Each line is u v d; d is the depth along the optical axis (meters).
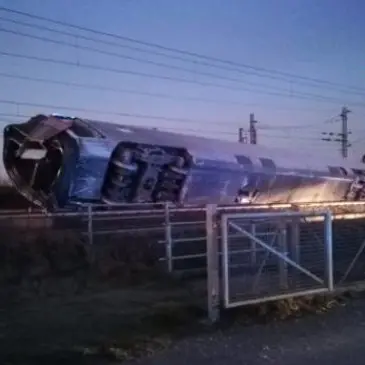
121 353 7.36
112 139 18.95
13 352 7.42
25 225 14.95
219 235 9.77
